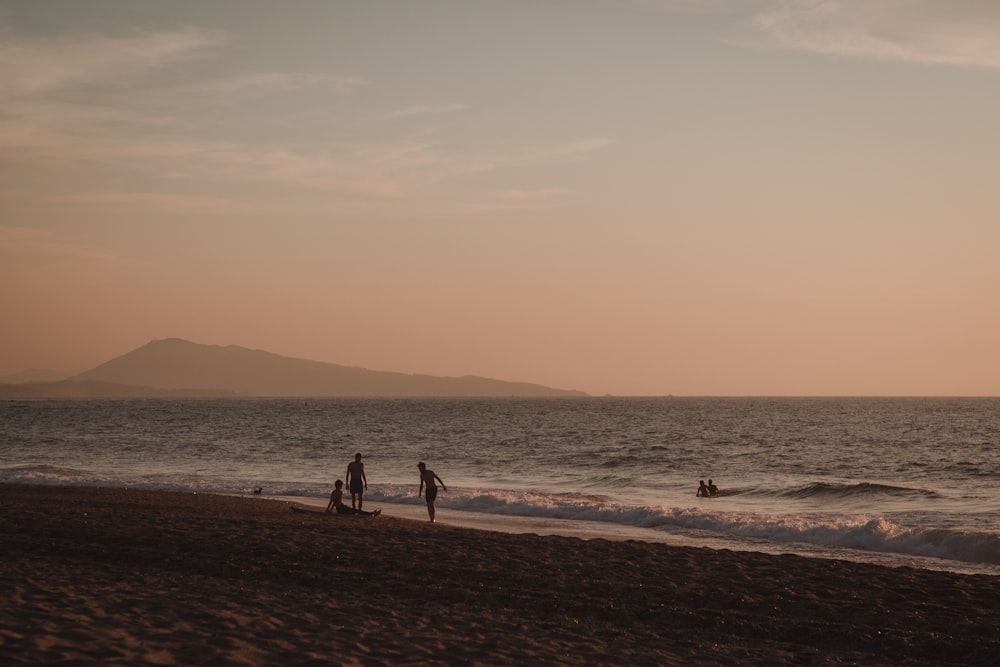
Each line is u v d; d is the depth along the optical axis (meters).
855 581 14.88
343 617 10.98
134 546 16.72
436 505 30.53
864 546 21.69
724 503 32.75
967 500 32.81
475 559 16.36
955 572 17.30
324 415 155.38
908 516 27.52
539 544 18.48
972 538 20.38
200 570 14.67
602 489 38.31
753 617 12.35
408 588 13.71
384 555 16.50
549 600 13.09
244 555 16.06
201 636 9.19
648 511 26.70
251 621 10.19
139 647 8.52
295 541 17.78
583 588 14.03
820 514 27.88
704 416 155.38
